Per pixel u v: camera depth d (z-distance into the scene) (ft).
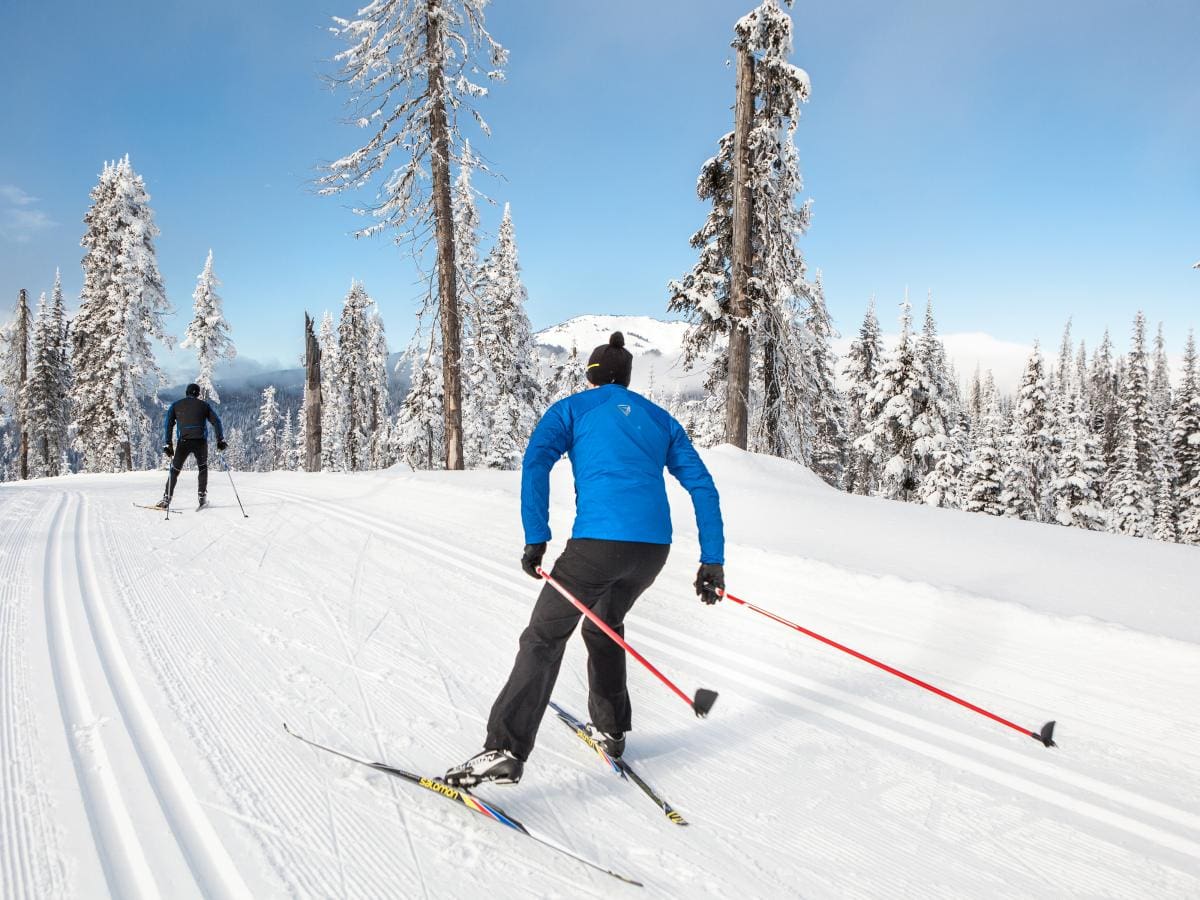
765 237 46.37
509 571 19.61
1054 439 113.60
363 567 19.48
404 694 11.12
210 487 38.65
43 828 7.14
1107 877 7.43
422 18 46.57
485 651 13.28
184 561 19.25
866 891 7.06
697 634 15.10
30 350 121.80
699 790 8.93
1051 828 8.34
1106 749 10.37
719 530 8.91
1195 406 125.70
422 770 8.80
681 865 7.32
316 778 8.51
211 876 6.58
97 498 32.14
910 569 19.93
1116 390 204.23
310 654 12.65
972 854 7.77
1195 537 120.88
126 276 93.66
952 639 14.83
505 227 96.12
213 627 13.76
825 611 16.71
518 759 8.02
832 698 12.02
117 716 9.70
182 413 28.53
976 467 104.42
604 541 8.29
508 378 94.79
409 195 47.93
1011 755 10.14
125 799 7.73
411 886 6.68
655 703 11.67
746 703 11.75
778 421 50.93
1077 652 13.97
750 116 45.50
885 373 99.60
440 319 48.83
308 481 41.86
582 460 8.82
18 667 11.22
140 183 96.78
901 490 101.04
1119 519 125.39
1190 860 7.77
